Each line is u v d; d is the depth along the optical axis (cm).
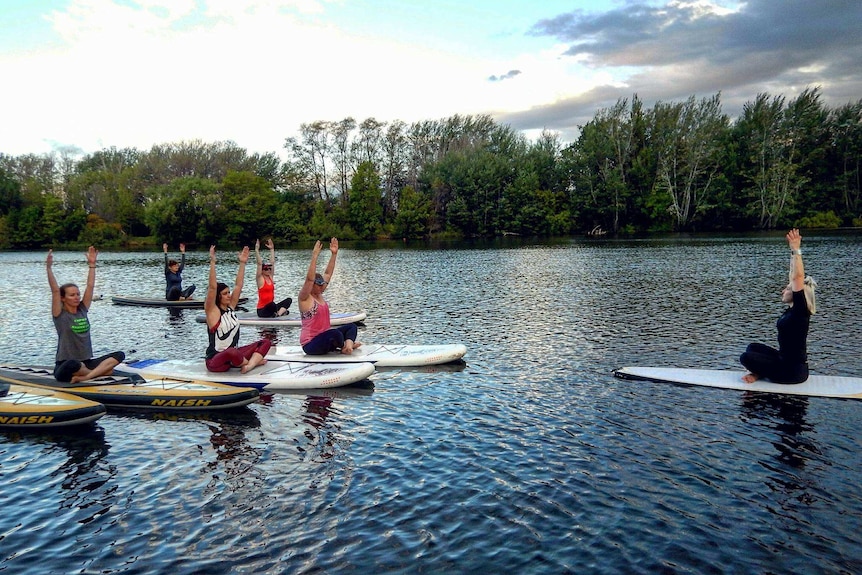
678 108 7394
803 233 6091
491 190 7894
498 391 1048
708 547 568
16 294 2564
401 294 2339
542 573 532
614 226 7688
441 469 741
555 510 639
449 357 1227
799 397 966
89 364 1033
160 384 1016
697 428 852
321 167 9238
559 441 820
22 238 7656
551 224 7719
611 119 7562
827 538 579
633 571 534
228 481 720
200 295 2542
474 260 4050
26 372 1061
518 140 8619
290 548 577
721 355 1256
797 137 7181
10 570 550
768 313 1695
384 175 9112
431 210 8119
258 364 1146
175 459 787
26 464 781
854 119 7275
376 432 867
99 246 7506
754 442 799
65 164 10088
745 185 7462
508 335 1509
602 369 1169
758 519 614
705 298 1994
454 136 9119
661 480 702
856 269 2669
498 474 725
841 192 7425
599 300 2025
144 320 1859
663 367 1153
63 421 888
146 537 602
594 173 7869
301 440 843
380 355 1234
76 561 563
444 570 539
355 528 609
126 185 8475
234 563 555
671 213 7488
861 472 707
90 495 693
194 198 7462
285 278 3148
